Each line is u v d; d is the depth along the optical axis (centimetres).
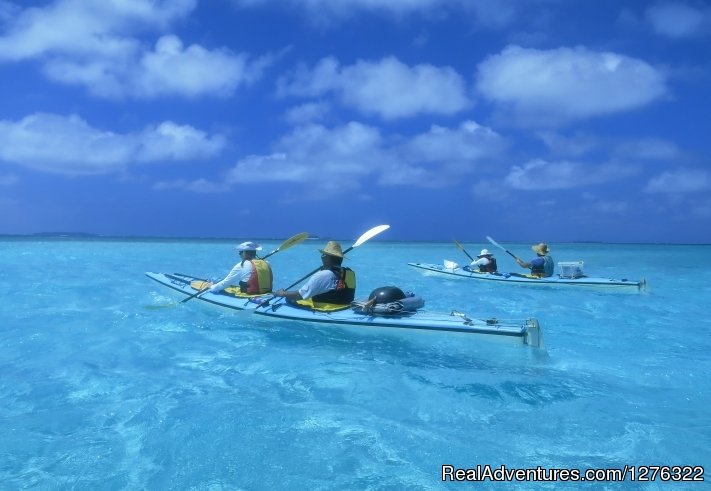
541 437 364
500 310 933
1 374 505
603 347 648
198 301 815
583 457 335
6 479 307
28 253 2525
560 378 500
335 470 317
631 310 953
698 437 364
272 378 493
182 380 488
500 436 365
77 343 623
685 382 495
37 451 342
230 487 299
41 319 764
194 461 329
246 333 672
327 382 479
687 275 1895
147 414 403
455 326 579
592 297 1111
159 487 300
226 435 365
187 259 2222
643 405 429
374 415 401
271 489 297
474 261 1426
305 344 622
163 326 710
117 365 537
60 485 301
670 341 687
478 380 487
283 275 1534
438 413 406
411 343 595
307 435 365
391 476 310
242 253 816
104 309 841
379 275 1591
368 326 614
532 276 1302
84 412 408
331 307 680
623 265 2569
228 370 518
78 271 1540
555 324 807
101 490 296
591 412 410
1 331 686
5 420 393
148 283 1215
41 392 454
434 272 1548
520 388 466
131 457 334
